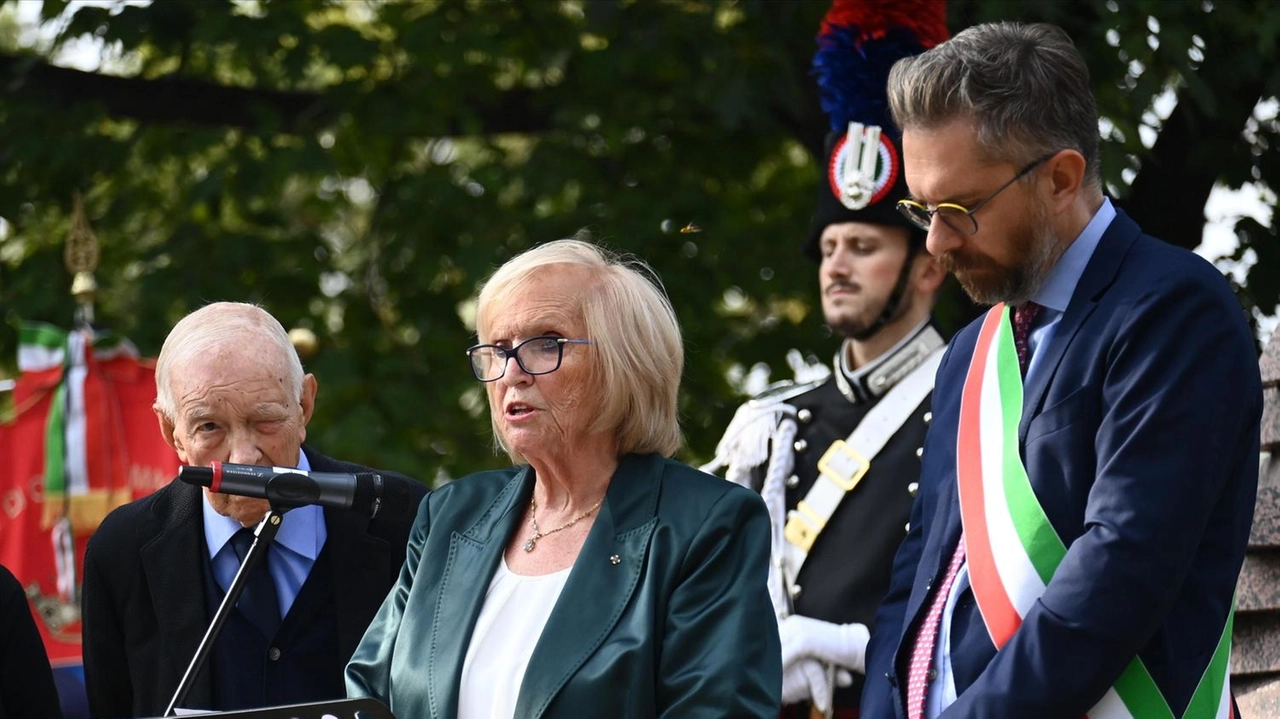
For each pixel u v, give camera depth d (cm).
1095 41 1168
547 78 1617
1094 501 559
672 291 1521
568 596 589
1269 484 736
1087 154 600
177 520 734
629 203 1551
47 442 1241
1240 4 1175
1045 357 599
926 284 867
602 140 1584
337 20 1666
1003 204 591
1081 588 545
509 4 1587
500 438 641
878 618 652
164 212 1705
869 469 845
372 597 730
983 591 588
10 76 1565
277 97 1593
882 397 859
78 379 1250
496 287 626
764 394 903
